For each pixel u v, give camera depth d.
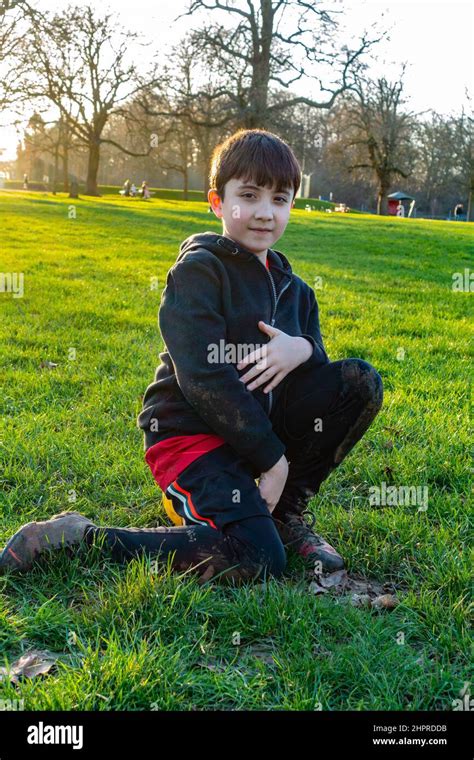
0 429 3.59
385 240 18.53
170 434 2.43
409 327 6.94
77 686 1.76
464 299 9.27
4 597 2.14
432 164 65.38
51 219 18.52
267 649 2.00
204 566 2.25
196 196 61.25
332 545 2.63
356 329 6.78
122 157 75.81
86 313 6.77
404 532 2.67
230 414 2.27
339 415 2.48
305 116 46.09
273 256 2.65
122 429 3.70
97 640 1.91
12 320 6.28
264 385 2.45
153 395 2.52
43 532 2.28
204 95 37.56
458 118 56.81
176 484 2.35
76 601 2.19
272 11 36.03
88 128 42.69
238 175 2.37
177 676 1.82
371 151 50.47
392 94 49.34
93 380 4.62
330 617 2.09
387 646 1.99
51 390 4.29
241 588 2.21
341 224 24.92
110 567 2.29
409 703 1.79
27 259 10.49
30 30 28.61
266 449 2.31
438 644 2.03
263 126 36.47
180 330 2.31
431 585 2.35
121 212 24.12
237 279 2.45
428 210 80.50
